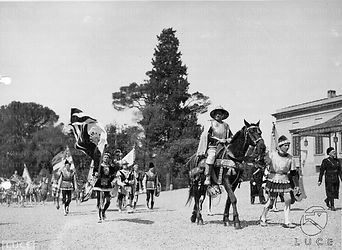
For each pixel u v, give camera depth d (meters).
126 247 10.23
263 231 11.54
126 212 19.06
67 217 17.39
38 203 32.16
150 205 22.25
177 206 22.27
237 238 10.77
